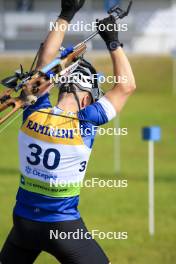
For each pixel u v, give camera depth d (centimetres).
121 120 8825
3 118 1547
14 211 1628
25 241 1616
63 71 1573
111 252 3044
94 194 4700
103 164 6259
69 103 1594
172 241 3284
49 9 13250
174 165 6350
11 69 9819
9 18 12231
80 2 1678
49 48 1659
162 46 13350
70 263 1605
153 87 11619
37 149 1582
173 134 8025
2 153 6844
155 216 3994
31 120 1598
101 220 3834
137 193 4816
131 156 6831
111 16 1584
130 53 12825
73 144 1573
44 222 1588
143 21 13325
